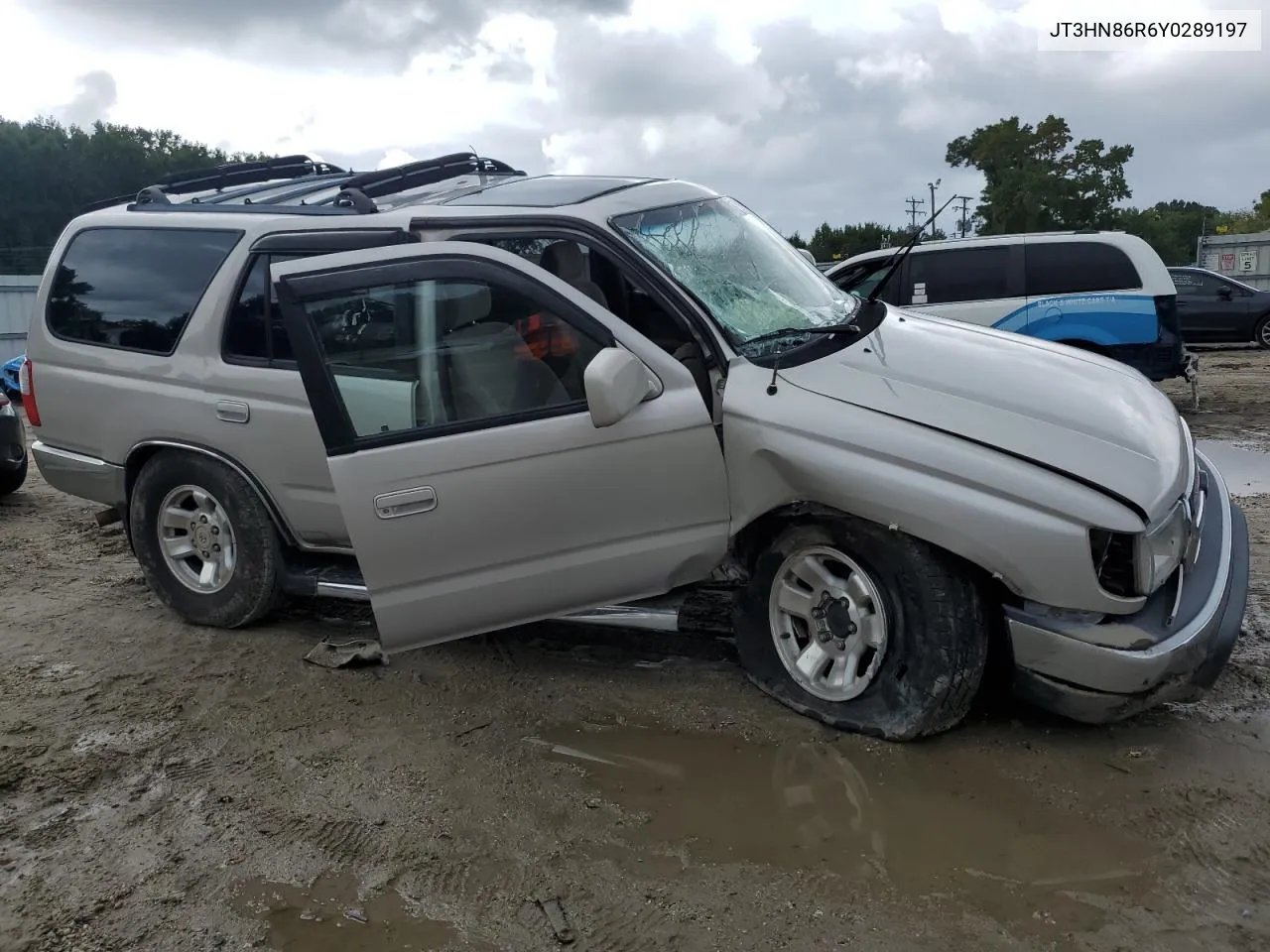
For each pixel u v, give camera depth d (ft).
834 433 11.34
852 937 8.64
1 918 9.45
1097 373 13.26
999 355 13.11
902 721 11.50
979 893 9.10
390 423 11.98
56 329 16.74
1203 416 34.78
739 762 11.56
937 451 10.88
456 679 14.16
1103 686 10.60
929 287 34.58
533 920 9.10
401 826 10.64
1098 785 10.70
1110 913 8.76
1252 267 86.53
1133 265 32.99
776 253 15.19
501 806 10.93
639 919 9.02
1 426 26.05
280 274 11.84
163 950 8.96
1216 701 12.44
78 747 12.60
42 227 246.47
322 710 13.42
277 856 10.23
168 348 15.53
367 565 11.91
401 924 9.15
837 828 10.19
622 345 12.03
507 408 12.08
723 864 9.73
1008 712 12.35
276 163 19.29
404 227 13.87
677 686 13.55
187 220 15.65
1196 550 11.66
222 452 15.12
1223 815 10.07
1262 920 8.59
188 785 11.64
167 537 16.33
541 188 14.47
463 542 12.03
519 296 12.02
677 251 13.43
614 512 12.05
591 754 11.94
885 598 11.50
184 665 15.02
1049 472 10.62
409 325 12.05
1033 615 10.78
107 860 10.28
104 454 16.42
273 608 16.17
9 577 19.92
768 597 12.64
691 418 11.91
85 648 15.89
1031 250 33.78
